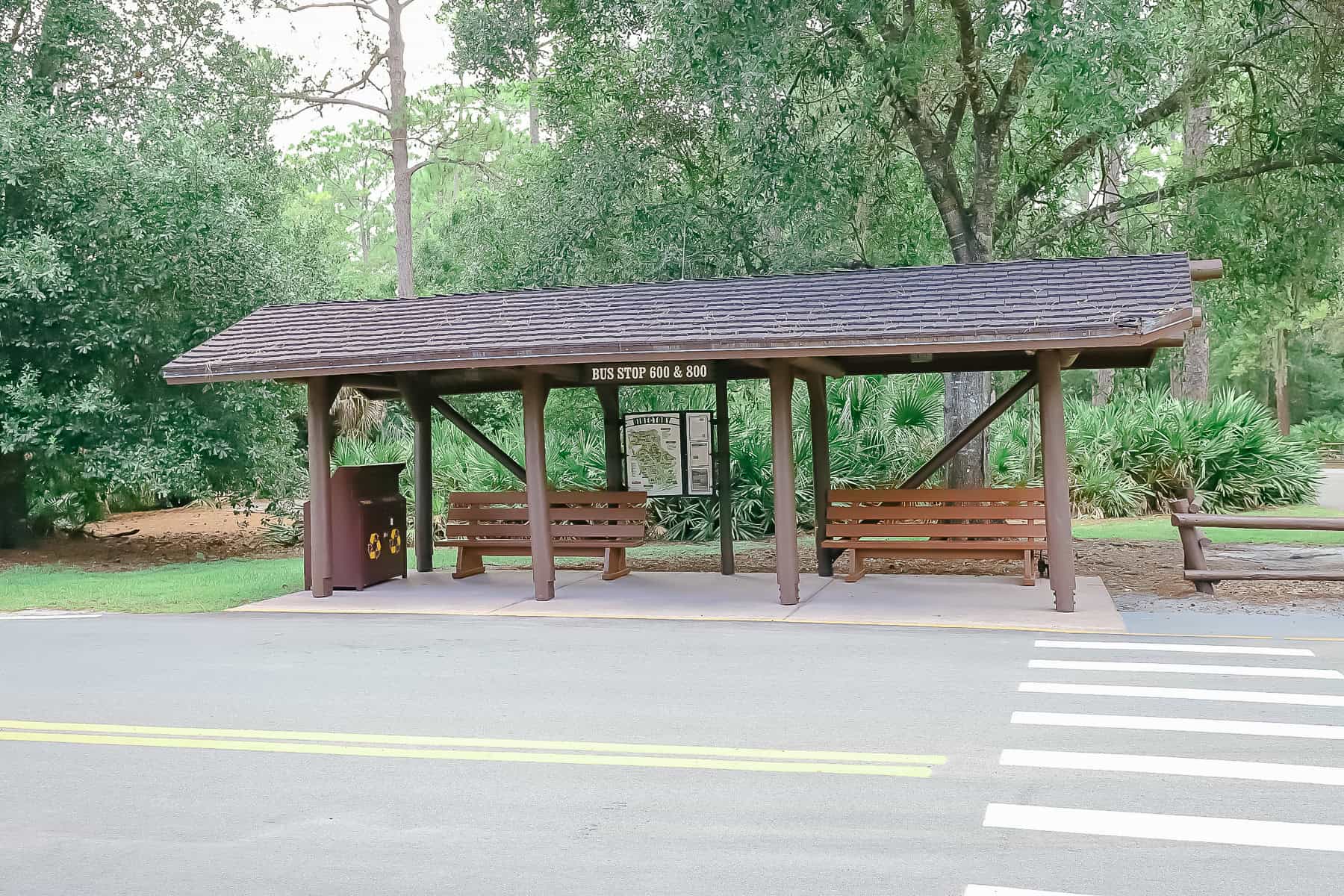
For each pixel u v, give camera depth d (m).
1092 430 22.05
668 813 5.45
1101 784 5.75
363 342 12.30
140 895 4.62
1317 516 19.48
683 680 8.28
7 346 16.98
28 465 19.00
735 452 19.12
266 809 5.62
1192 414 22.12
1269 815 5.27
